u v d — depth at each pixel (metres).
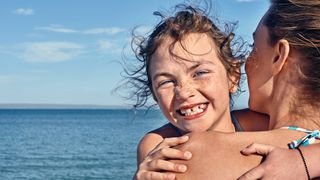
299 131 0.65
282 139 0.64
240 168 0.60
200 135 0.64
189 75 0.79
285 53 0.67
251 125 0.80
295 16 0.66
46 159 10.61
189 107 0.79
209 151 0.62
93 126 23.91
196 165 0.61
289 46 0.67
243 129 0.81
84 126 24.03
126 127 22.61
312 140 0.64
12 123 28.78
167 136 0.83
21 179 8.16
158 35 0.81
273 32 0.69
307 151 0.61
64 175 8.44
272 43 0.69
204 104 0.79
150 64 0.82
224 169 0.60
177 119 0.80
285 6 0.68
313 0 0.65
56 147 13.27
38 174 8.55
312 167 0.59
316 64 0.65
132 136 16.80
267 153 0.61
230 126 0.81
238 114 0.83
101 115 46.72
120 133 18.47
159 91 0.80
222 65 0.82
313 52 0.65
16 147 13.45
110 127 22.66
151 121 25.55
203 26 0.82
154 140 0.83
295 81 0.67
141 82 0.94
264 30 0.71
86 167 9.31
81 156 11.12
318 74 0.65
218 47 0.82
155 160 0.64
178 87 0.78
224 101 0.81
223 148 0.62
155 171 0.64
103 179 8.09
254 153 0.61
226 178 0.60
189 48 0.79
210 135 0.64
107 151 12.13
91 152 11.94
